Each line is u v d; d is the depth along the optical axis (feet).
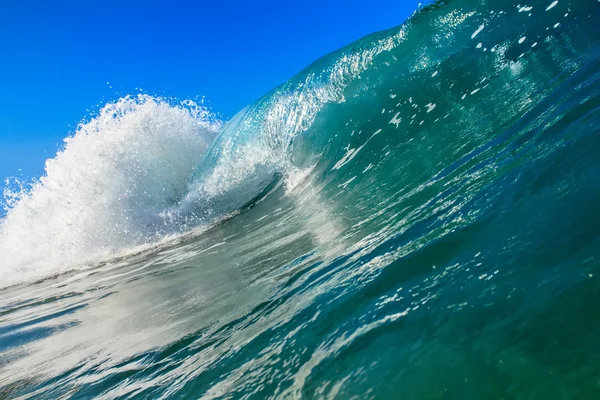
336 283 5.53
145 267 14.24
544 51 12.64
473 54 15.23
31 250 19.90
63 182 21.49
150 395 4.65
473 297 3.43
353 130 16.70
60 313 11.09
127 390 5.05
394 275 4.76
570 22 12.82
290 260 8.29
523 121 8.23
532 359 2.49
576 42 11.70
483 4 15.49
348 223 9.04
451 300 3.56
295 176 17.90
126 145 23.16
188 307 7.84
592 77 7.63
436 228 5.44
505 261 3.71
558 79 9.50
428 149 11.69
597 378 2.17
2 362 8.13
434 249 4.80
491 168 6.58
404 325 3.57
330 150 17.10
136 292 10.89
